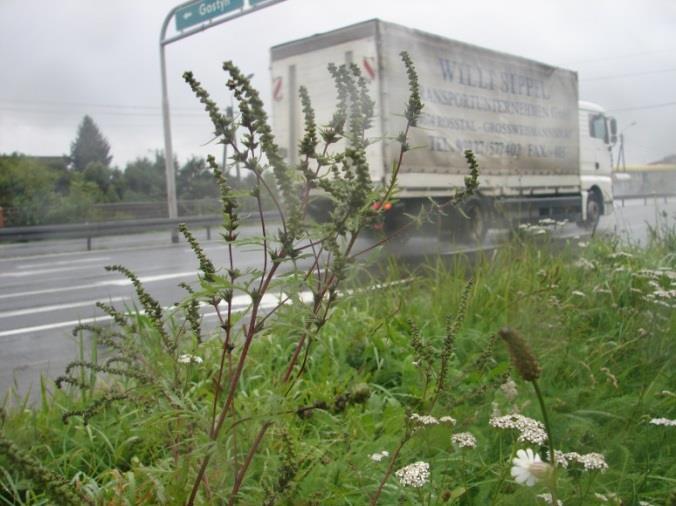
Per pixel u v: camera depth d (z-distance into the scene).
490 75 14.33
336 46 12.05
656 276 5.48
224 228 1.95
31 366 5.85
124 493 2.53
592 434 3.06
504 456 2.85
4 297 10.38
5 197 38.03
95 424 3.32
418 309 5.09
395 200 2.18
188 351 3.47
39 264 15.76
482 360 2.86
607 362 4.05
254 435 2.10
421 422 2.35
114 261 15.30
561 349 4.02
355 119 2.24
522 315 4.57
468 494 2.63
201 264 2.03
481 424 3.17
